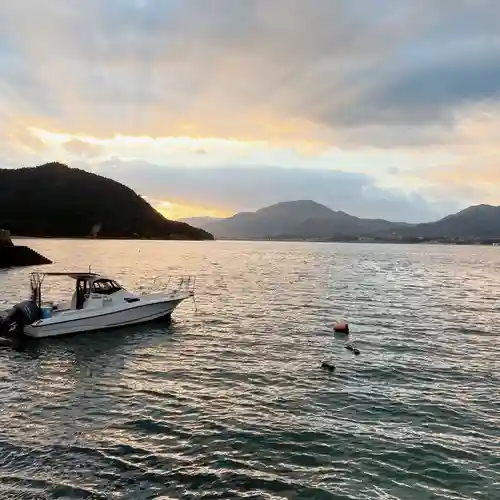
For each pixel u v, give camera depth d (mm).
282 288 48812
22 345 22859
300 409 15133
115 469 11258
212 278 59094
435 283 58938
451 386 17734
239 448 12438
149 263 85562
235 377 18250
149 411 14719
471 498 10453
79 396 16016
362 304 38312
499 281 63406
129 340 24203
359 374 18953
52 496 10094
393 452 12406
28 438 12727
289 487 10719
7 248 72688
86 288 26500
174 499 10133
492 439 13289
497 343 24953
